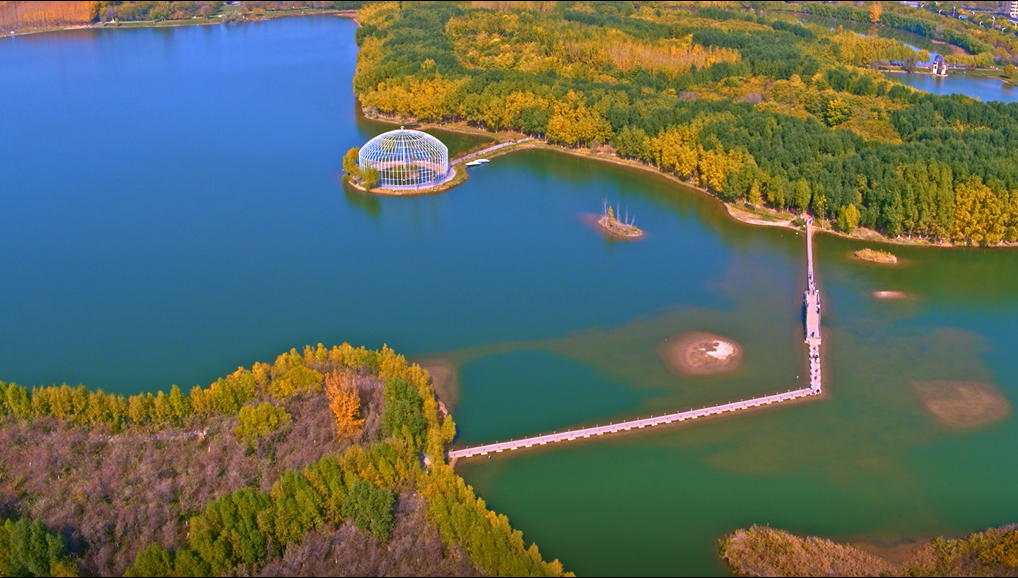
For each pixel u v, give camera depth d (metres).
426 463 151.25
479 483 149.25
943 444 161.62
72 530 133.00
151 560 122.19
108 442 151.75
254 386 164.00
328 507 136.12
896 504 146.12
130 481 142.50
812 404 173.12
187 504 137.38
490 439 160.75
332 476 137.75
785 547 133.62
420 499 139.50
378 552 130.50
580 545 136.38
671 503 145.38
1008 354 193.00
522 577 122.19
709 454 157.25
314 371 166.12
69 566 124.00
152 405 157.12
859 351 193.38
